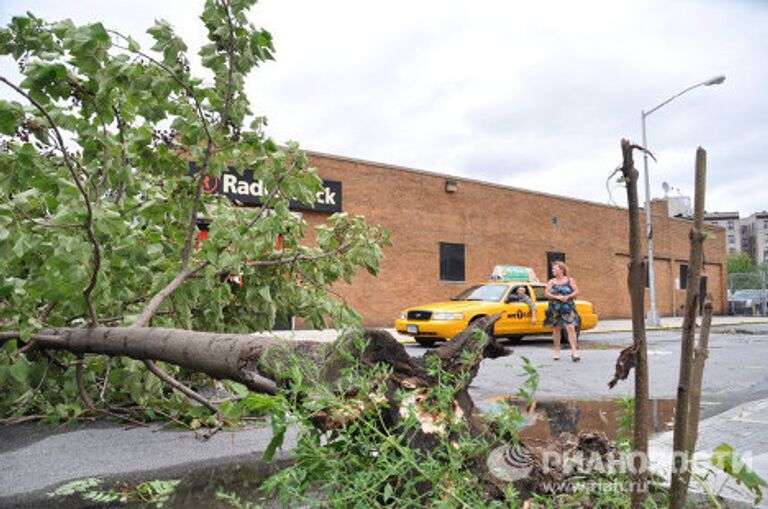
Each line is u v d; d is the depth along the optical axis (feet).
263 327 17.88
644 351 4.39
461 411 6.27
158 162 14.75
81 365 13.14
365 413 5.77
